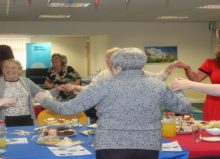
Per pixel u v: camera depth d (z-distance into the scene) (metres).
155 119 2.16
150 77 2.24
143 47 12.11
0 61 3.97
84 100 2.16
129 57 2.17
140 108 2.11
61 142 2.62
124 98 2.11
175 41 12.26
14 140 2.80
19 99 3.79
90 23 11.76
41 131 2.99
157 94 2.16
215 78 3.89
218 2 7.97
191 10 9.31
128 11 9.37
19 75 3.92
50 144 2.61
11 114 3.74
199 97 12.39
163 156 2.35
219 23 11.99
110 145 2.09
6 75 3.81
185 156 2.43
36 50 13.16
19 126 3.54
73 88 3.84
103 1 7.73
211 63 3.99
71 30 11.66
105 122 2.13
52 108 2.32
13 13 9.43
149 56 12.12
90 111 4.27
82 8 8.72
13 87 3.80
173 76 11.79
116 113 2.11
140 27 12.04
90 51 14.02
